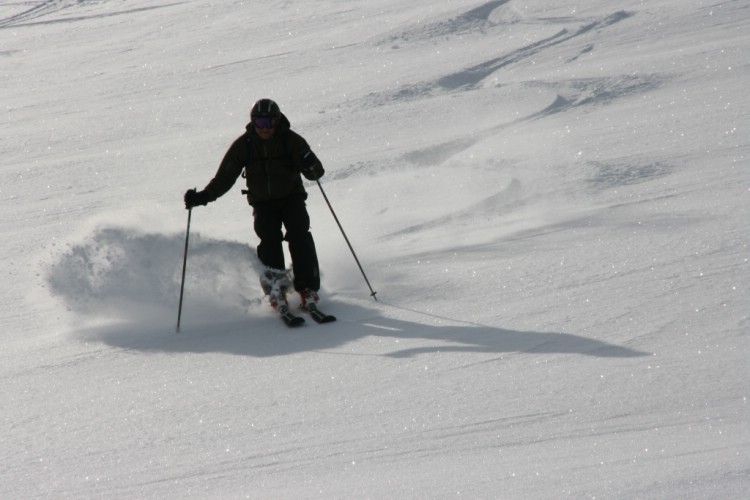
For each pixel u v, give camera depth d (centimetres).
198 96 6500
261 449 1220
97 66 8644
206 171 4019
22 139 5394
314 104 5488
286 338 1780
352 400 1382
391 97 5472
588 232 2353
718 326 1559
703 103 4131
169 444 1270
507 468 1029
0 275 2570
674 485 892
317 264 1962
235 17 10544
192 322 1931
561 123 4112
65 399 1509
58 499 1108
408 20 8512
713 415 1184
